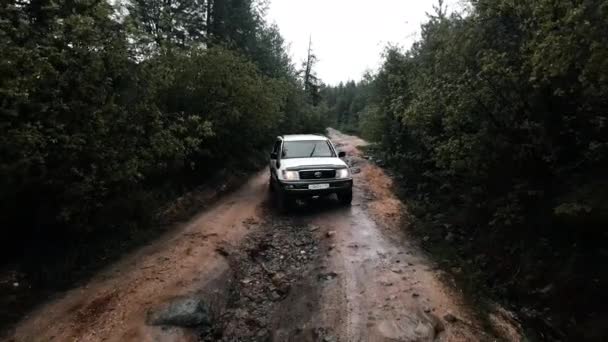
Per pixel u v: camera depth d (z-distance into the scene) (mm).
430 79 7312
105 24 5758
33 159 4469
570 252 4465
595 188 4125
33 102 4602
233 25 21797
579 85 4062
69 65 5113
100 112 5379
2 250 5145
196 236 7082
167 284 5055
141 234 6980
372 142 18859
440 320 4137
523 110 5344
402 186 11250
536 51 3738
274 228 7906
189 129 8820
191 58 10523
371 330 3998
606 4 2947
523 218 5188
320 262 6023
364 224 7859
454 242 6473
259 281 5617
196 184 10977
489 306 4461
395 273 5395
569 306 4012
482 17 5625
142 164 6438
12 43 4512
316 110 38219
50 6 5172
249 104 12484
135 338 3902
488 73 5211
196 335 4152
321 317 4363
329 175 8781
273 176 10359
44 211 5219
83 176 5273
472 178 6594
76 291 4914
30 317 4277
